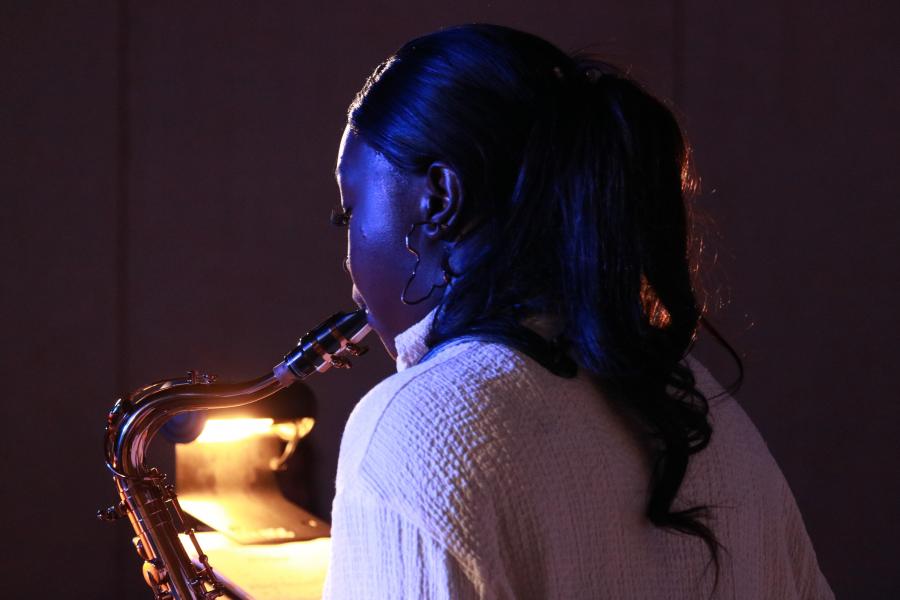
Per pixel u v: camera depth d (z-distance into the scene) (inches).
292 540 132.3
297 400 172.4
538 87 52.1
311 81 226.5
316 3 226.7
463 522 43.9
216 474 152.2
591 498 47.0
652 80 239.1
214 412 152.9
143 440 87.0
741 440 56.1
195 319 221.3
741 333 239.6
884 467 244.8
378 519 45.7
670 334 52.6
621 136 50.5
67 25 215.6
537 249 50.9
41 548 214.4
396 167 53.8
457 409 45.9
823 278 243.6
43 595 214.2
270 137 224.8
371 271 55.7
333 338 73.2
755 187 241.8
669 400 50.3
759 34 242.7
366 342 226.8
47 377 214.5
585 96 52.0
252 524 137.3
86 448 216.7
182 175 221.0
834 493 243.8
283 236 225.5
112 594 217.9
